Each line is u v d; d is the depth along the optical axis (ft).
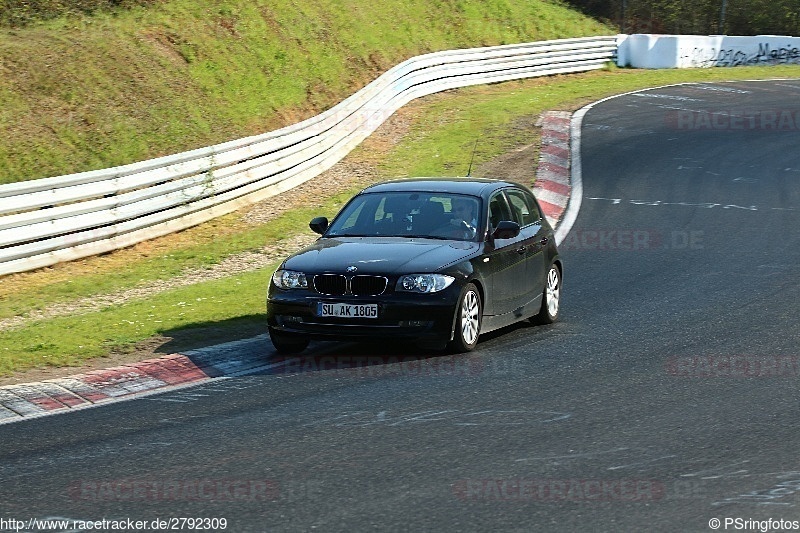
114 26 230.27
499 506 53.36
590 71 341.62
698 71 350.64
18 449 65.77
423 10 341.82
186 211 163.12
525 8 377.09
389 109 256.52
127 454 63.98
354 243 96.07
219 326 102.17
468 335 92.32
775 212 172.35
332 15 298.35
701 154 220.64
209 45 244.01
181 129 205.57
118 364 89.86
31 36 212.43
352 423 70.03
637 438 65.82
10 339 99.35
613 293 121.39
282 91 246.06
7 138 175.94
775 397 76.18
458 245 95.71
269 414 72.84
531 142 228.84
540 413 72.13
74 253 142.61
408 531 49.96
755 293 118.52
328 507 53.52
